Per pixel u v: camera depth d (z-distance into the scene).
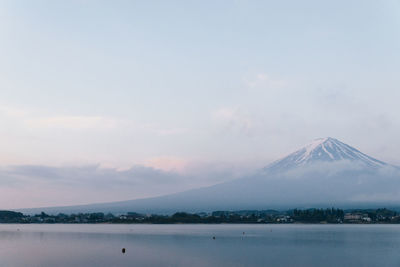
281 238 196.38
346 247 146.00
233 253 126.88
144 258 113.88
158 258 114.00
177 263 104.19
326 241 175.38
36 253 126.50
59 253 126.25
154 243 166.25
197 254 123.50
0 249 139.50
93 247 147.25
